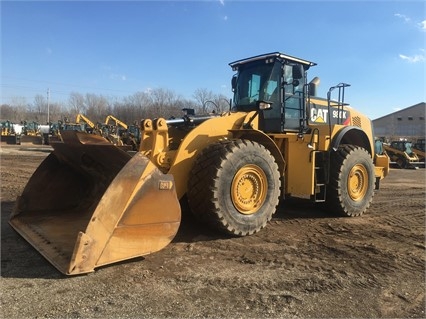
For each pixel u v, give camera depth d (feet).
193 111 21.71
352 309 10.70
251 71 22.35
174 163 16.05
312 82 24.90
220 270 13.06
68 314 9.70
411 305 11.06
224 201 16.08
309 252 15.40
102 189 16.85
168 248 15.08
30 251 14.11
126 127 102.32
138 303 10.42
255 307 10.52
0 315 9.55
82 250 11.31
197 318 9.77
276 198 18.13
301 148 20.51
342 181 21.79
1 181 33.42
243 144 16.88
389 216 23.08
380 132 263.49
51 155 17.63
